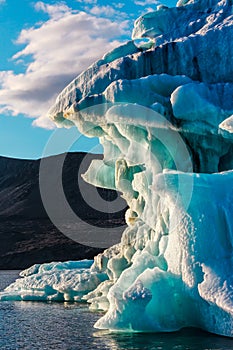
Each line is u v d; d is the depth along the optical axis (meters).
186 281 12.95
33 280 24.30
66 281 23.08
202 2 19.78
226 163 17.42
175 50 17.22
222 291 11.77
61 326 15.56
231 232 12.62
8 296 23.66
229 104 15.99
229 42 17.11
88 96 16.80
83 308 19.88
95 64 18.44
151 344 11.73
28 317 17.70
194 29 18.75
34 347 12.57
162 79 16.55
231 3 18.91
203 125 16.12
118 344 11.95
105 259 22.50
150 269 13.62
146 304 12.86
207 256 12.80
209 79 17.08
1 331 14.96
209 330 12.45
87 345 12.20
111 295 13.65
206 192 13.25
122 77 17.22
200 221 13.16
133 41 19.53
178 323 13.12
